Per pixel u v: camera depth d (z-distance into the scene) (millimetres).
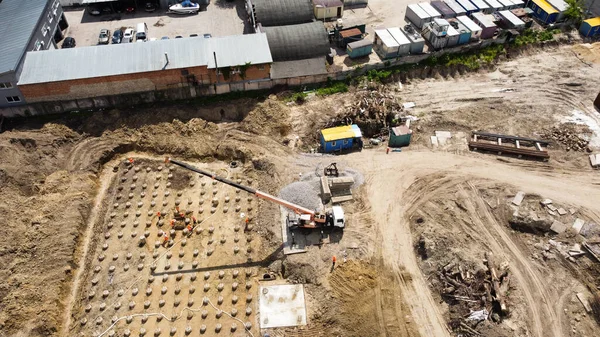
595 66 62312
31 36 54938
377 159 49188
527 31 65812
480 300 36438
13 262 37906
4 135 47312
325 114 54000
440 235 40562
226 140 51250
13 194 43062
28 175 45375
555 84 59375
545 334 34688
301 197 43688
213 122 54062
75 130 51062
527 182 46344
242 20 70125
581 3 69250
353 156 49594
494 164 48594
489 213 43375
